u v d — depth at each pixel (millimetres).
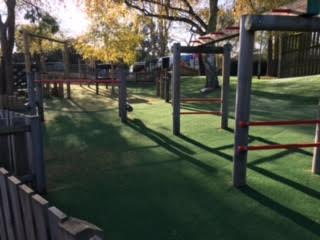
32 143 3092
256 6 11922
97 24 17875
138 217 2629
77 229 1202
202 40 5578
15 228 1825
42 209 1445
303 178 3404
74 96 12969
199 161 4094
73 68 26141
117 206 2838
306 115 7141
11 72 11391
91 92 14781
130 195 3070
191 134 5645
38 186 3152
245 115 3105
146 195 3062
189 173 3658
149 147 4852
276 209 2715
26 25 17328
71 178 3584
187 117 7320
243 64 3021
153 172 3717
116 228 2461
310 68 14812
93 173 3736
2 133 2957
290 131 5656
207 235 2336
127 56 19016
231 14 13781
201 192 3105
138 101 10680
